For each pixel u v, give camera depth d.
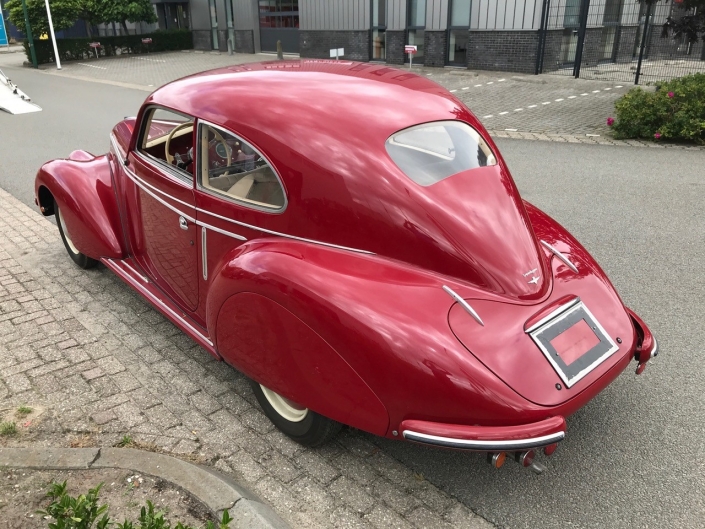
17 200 6.82
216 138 2.89
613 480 2.66
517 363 2.18
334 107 2.71
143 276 3.94
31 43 25.30
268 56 24.55
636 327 2.76
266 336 2.47
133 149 3.72
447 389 2.11
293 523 2.41
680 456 2.80
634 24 17.44
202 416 3.06
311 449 2.84
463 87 14.41
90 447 2.73
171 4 31.50
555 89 13.85
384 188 2.46
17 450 2.61
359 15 19.67
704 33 10.46
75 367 3.47
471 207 2.52
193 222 3.11
